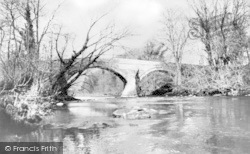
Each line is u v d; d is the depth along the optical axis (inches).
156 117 538.9
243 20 1622.8
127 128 414.6
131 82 2006.6
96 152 282.7
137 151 284.7
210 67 1494.8
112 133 377.1
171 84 1998.0
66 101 1184.8
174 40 1919.3
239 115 539.8
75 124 449.1
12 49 513.3
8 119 369.7
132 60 2014.0
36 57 620.1
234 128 398.6
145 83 2103.8
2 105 378.9
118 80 2645.2
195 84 1534.2
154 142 321.1
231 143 308.3
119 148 297.4
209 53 1584.6
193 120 488.1
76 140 336.5
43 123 446.9
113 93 2581.2
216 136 345.7
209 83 1466.5
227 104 809.5
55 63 1085.1
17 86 434.3
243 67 1432.1
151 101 1093.8
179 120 492.1
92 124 447.5
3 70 467.8
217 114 568.7
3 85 449.1
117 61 1898.4
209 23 1658.5
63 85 1170.0
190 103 908.6
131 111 565.9
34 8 946.1
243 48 1497.3
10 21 692.1
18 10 864.9
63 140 335.6
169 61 2062.0
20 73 465.7
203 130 388.5
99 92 2498.8
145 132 382.3
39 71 552.4
